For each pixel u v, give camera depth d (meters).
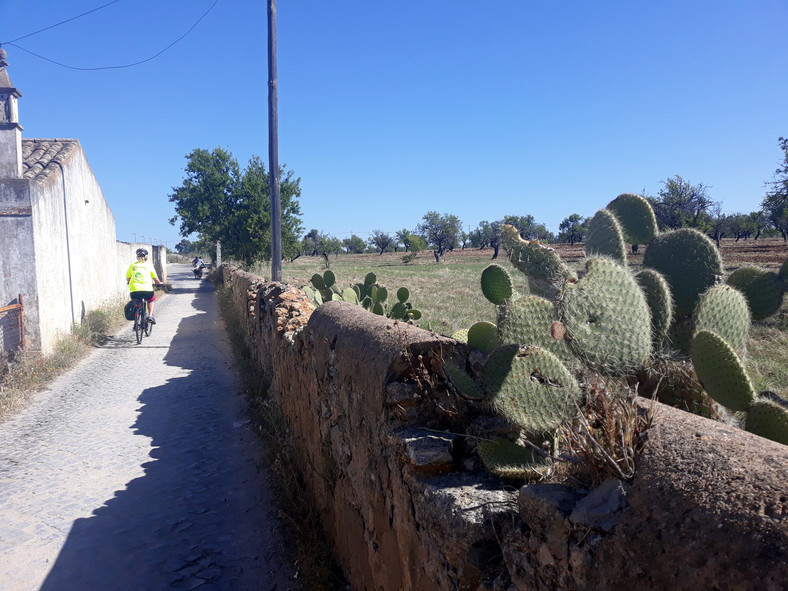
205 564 3.48
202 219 30.39
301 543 3.46
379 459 2.46
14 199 8.80
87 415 6.44
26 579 3.34
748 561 0.95
